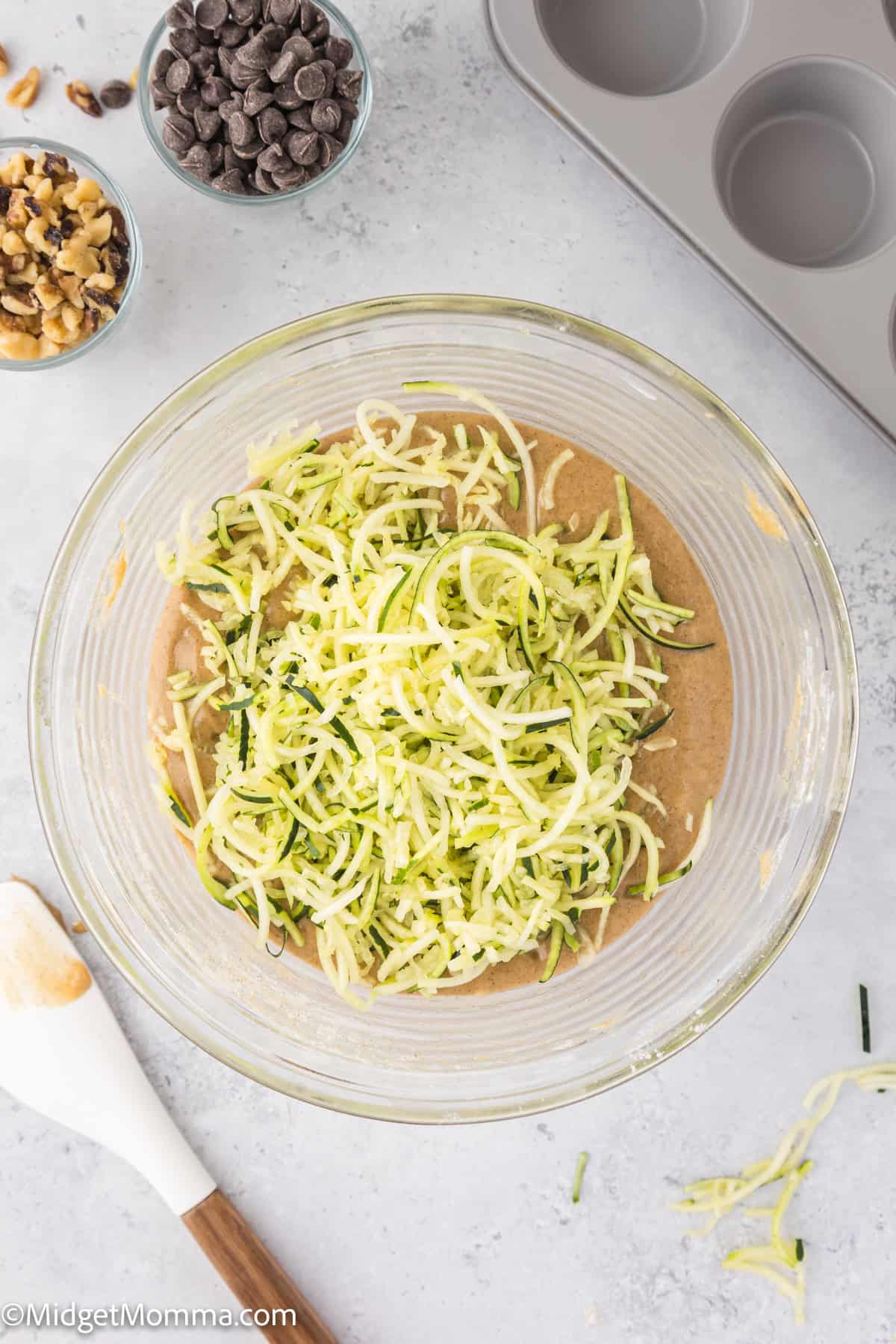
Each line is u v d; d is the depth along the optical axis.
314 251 0.77
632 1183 0.77
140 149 0.77
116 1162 0.77
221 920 0.73
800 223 0.77
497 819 0.67
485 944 0.68
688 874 0.74
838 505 0.77
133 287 0.75
